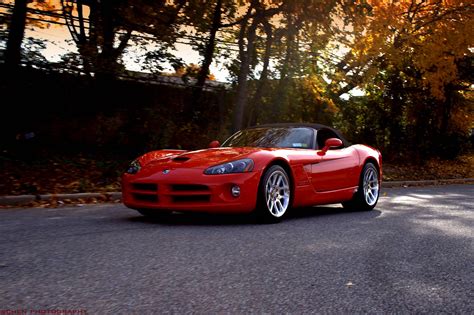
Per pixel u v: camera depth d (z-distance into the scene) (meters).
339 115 19.86
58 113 11.43
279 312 2.38
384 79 21.05
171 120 12.59
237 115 13.38
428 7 18.72
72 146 11.59
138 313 2.28
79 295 2.53
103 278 2.88
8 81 10.75
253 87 14.59
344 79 16.67
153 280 2.87
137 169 5.57
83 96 11.74
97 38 12.59
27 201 7.52
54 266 3.16
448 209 7.57
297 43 14.46
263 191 5.32
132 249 3.76
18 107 10.82
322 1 13.30
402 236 4.81
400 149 21.86
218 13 13.90
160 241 4.13
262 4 13.63
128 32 12.84
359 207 7.20
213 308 2.39
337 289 2.82
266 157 5.46
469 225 5.73
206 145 13.05
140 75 12.83
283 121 15.23
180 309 2.36
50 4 12.73
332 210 7.26
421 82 20.48
